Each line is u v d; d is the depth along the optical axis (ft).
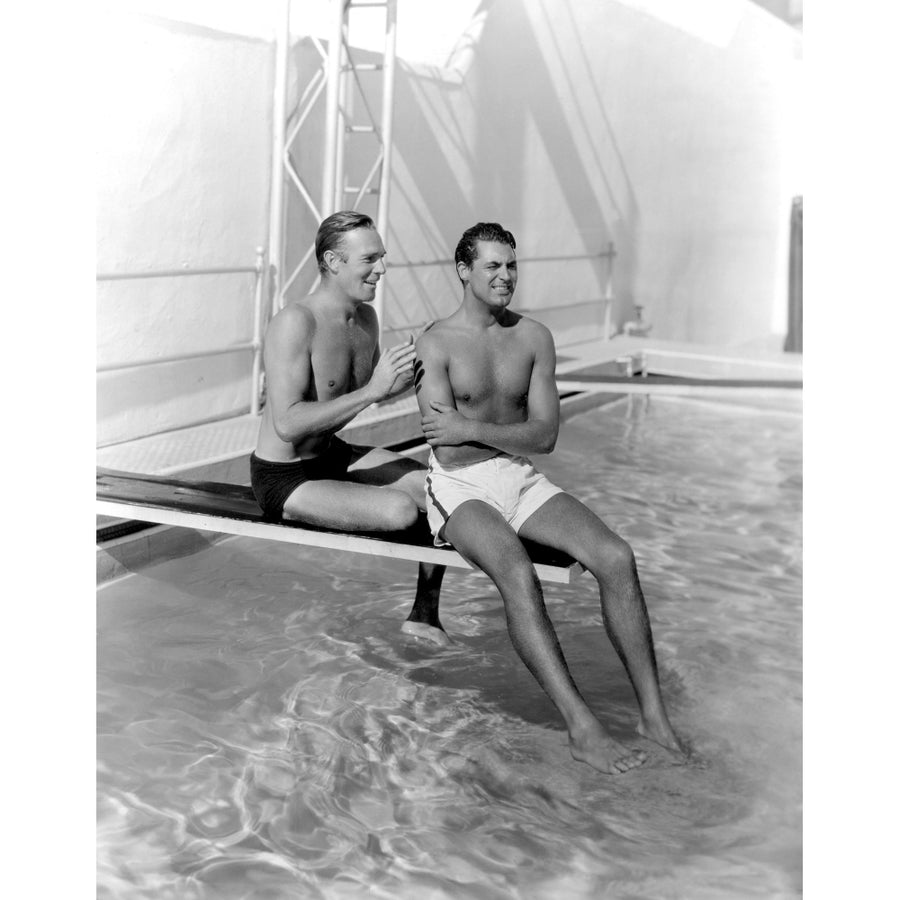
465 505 8.14
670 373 24.84
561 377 18.45
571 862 7.27
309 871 7.23
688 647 10.91
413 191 21.11
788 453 19.67
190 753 8.73
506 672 10.02
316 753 8.66
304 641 10.68
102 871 7.39
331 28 16.72
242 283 17.24
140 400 15.78
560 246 25.26
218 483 10.85
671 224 26.96
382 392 8.61
